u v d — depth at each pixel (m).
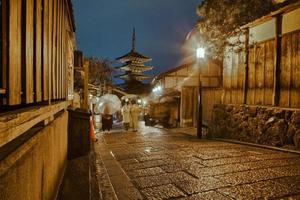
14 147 2.48
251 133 12.62
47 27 4.44
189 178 6.61
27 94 3.01
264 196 5.24
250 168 7.39
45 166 3.79
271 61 11.90
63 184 5.86
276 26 11.48
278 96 11.42
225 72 15.84
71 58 13.88
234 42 14.82
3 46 2.31
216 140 14.12
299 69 10.27
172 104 26.31
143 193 5.63
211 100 21.42
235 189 5.69
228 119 14.79
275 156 8.99
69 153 9.05
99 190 5.68
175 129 21.66
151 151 10.53
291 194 5.32
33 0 3.33
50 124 4.51
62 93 7.44
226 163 8.09
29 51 3.12
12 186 2.14
